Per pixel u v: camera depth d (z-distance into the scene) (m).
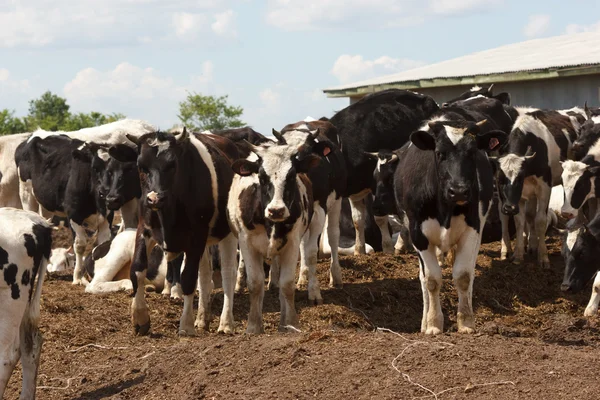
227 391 7.43
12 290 7.55
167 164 9.66
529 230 15.22
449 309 12.20
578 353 7.73
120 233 13.76
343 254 15.81
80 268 14.62
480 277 13.68
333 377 7.30
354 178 14.89
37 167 15.84
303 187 10.05
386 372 7.25
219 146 11.29
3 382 7.45
